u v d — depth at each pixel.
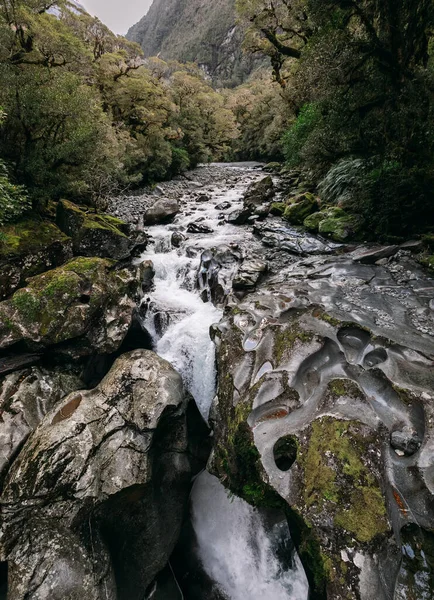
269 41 21.03
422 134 7.50
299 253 10.16
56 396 6.49
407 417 4.11
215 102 41.66
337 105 8.62
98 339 7.35
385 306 6.39
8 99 8.95
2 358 6.69
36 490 4.44
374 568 3.17
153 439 5.28
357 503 3.46
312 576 3.59
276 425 4.42
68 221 10.14
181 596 5.28
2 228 8.78
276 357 5.26
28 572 4.08
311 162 11.50
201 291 9.64
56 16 18.47
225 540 5.57
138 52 28.89
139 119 25.77
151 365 6.07
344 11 8.58
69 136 10.19
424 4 7.70
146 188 23.47
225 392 5.38
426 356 4.80
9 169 9.62
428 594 3.05
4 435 5.50
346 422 4.00
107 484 4.68
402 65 8.00
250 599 5.02
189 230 13.16
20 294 6.99
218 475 5.11
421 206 8.84
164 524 5.38
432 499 3.45
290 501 3.73
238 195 19.52
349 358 5.07
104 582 4.36
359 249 9.59
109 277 8.09
